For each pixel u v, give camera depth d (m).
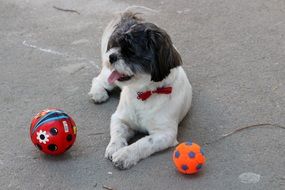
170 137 1.86
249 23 2.51
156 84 1.85
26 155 1.88
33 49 2.41
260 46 2.35
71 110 2.06
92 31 2.52
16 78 2.23
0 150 1.91
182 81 1.92
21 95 2.14
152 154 1.85
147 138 1.85
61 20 2.63
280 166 1.81
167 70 1.82
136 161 1.83
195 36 2.44
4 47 2.44
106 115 2.03
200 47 2.37
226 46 2.36
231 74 2.19
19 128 1.99
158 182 1.77
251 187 1.75
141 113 1.87
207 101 2.06
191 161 1.75
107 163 1.84
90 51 2.38
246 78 2.17
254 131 1.93
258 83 2.14
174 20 2.57
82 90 2.15
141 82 1.83
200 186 1.75
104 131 1.96
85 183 1.78
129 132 1.93
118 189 1.76
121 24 1.87
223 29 2.48
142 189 1.75
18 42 2.47
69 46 2.42
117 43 1.81
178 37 2.44
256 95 2.08
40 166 1.84
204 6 2.68
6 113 2.06
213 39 2.42
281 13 2.57
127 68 1.79
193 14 2.62
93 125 1.99
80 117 2.03
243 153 1.85
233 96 2.08
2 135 1.96
